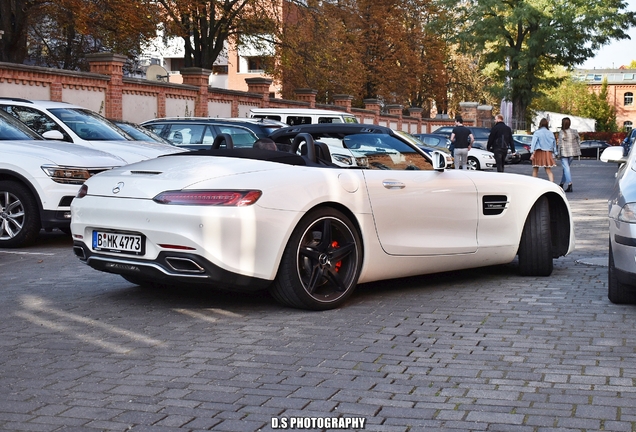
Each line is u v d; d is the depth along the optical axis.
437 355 4.72
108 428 3.54
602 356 4.69
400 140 6.91
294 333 5.26
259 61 35.50
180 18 30.28
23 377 4.30
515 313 5.90
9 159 9.48
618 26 51.56
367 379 4.24
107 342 5.05
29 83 19.72
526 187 7.40
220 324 5.53
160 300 6.35
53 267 8.15
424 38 53.94
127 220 5.66
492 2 51.69
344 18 43.91
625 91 124.00
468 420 3.61
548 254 7.45
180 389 4.08
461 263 6.96
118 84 23.11
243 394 3.99
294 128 7.03
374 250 6.24
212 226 5.41
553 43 51.38
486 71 57.97
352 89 43.53
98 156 9.98
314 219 5.82
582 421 3.59
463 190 6.87
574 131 20.67
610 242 6.11
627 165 6.65
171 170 5.83
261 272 5.58
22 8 25.27
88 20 26.52
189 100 27.23
